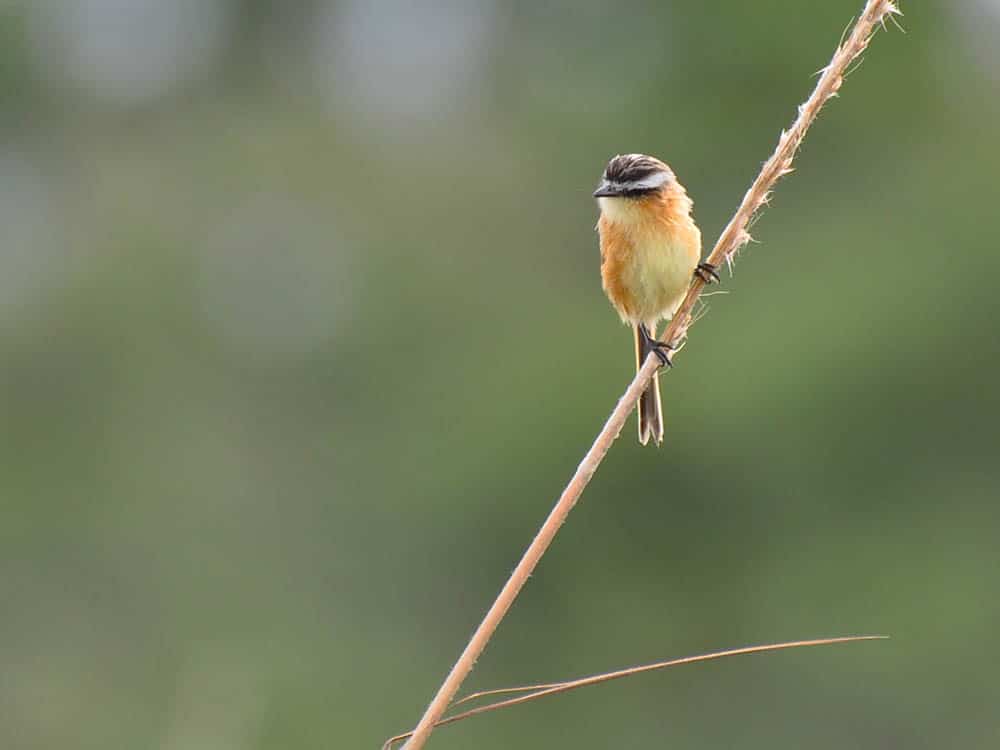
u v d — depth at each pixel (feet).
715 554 88.02
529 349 100.68
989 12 112.88
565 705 79.71
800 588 86.38
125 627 84.94
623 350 96.84
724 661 79.66
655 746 78.23
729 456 88.02
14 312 104.99
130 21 124.57
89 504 93.86
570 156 115.14
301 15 127.75
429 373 103.60
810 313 91.97
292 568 90.48
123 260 108.78
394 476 94.58
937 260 93.15
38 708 76.74
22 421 99.81
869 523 87.92
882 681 79.92
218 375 103.14
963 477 88.69
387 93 123.65
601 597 88.58
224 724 40.55
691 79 114.01
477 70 123.95
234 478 97.04
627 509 89.56
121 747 74.90
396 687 81.51
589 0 119.44
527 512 89.76
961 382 89.04
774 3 110.42
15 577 87.86
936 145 107.55
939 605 84.17
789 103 111.55
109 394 101.30
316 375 103.50
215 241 112.68
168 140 122.42
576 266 113.29
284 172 118.83
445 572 89.81
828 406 88.38
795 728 79.00
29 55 120.06
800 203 107.34
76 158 120.98
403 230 115.03
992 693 81.97
